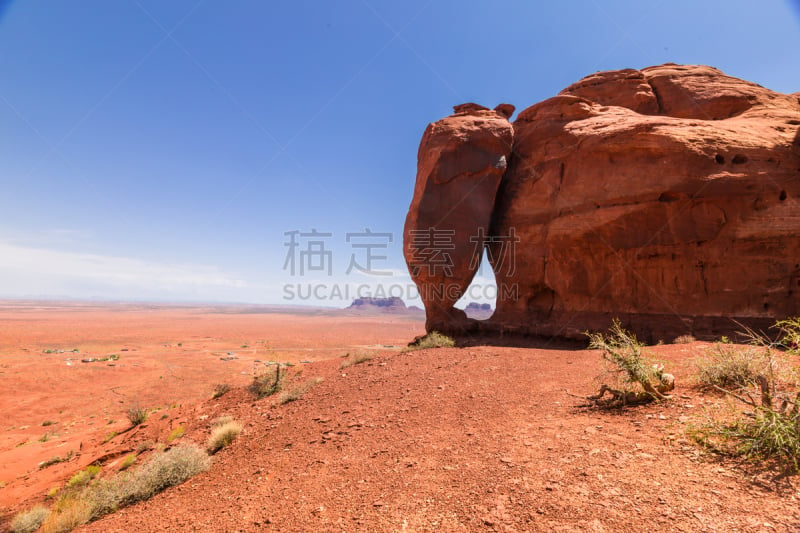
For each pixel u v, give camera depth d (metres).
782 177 12.76
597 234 15.01
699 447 3.69
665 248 13.61
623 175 14.60
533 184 18.12
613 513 2.87
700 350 8.41
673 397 5.28
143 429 13.68
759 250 12.48
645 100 19.28
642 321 13.91
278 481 5.14
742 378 5.05
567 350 12.41
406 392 8.40
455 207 17.89
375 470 4.69
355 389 9.64
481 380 8.56
